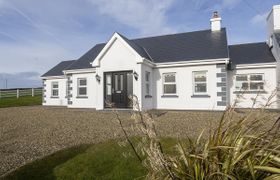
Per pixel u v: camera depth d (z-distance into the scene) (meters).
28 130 8.84
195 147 2.62
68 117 12.51
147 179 2.71
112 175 4.33
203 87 15.08
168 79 16.02
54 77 23.48
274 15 16.91
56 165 4.91
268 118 2.66
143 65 14.59
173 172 2.41
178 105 15.52
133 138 6.80
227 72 15.91
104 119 11.33
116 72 15.22
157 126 8.94
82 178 4.25
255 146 2.30
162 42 19.08
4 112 15.99
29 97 32.22
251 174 2.08
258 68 15.48
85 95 18.45
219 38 16.95
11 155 5.67
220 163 2.22
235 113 2.72
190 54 15.83
